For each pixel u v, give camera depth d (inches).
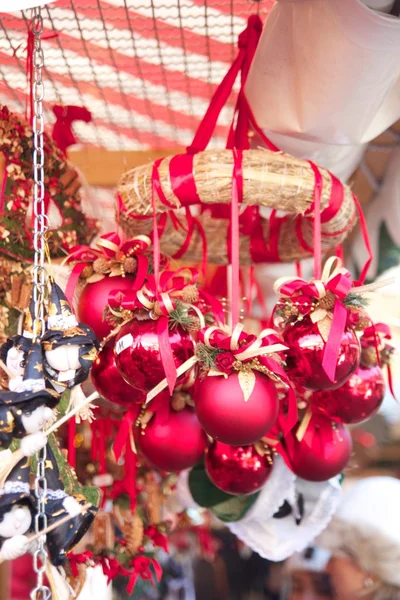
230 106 60.0
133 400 39.6
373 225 64.7
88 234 52.8
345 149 50.3
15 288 42.8
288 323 35.9
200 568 91.7
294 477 47.8
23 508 26.9
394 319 45.0
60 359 28.4
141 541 50.1
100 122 62.0
